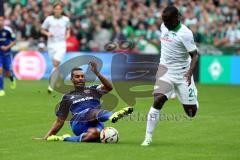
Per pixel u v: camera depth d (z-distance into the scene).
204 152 18.78
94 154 18.25
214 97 36.94
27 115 27.67
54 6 38.22
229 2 53.19
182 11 51.47
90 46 50.97
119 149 19.12
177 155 18.25
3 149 19.09
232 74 47.97
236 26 50.47
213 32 50.09
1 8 49.62
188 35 20.00
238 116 28.00
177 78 20.48
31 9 54.00
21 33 52.25
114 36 50.94
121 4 55.00
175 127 24.42
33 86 43.09
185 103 20.78
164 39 20.42
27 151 18.72
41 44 50.56
